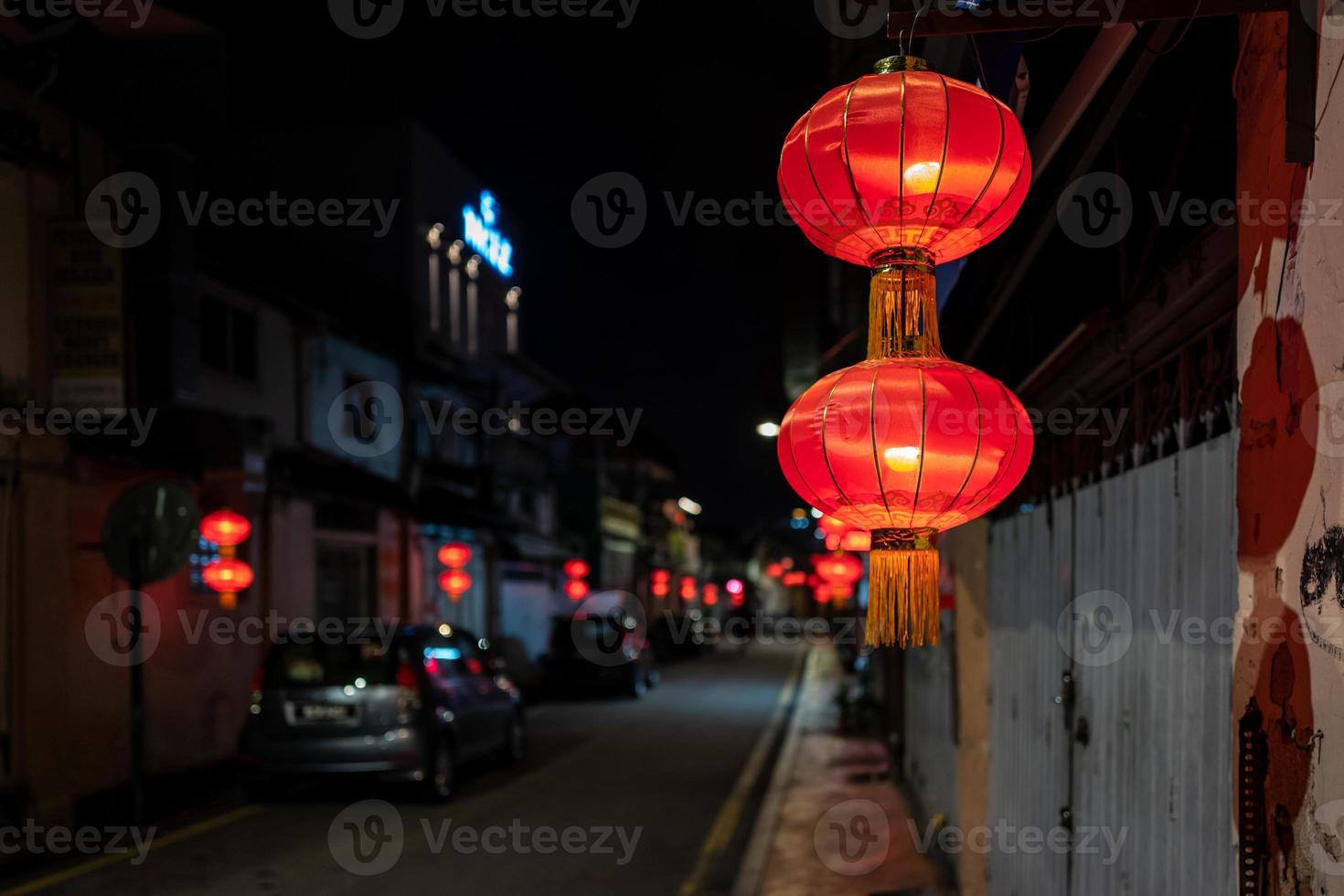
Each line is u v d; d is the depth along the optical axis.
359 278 20.59
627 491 43.91
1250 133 2.22
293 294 15.61
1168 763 2.96
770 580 80.81
